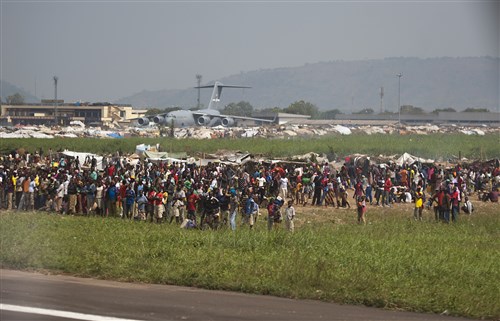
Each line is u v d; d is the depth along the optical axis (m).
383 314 43.41
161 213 97.88
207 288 49.53
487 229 102.81
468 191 156.25
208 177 129.12
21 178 111.44
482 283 55.84
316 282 50.75
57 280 49.84
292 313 41.94
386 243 75.94
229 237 73.88
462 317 44.16
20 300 42.38
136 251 62.75
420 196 112.38
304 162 171.38
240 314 41.00
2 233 72.88
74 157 176.38
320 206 128.50
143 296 45.03
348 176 156.00
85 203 105.75
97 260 57.28
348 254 65.31
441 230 98.12
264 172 137.00
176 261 58.38
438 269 59.97
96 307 41.16
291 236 75.88
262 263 58.25
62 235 73.75
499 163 192.50
